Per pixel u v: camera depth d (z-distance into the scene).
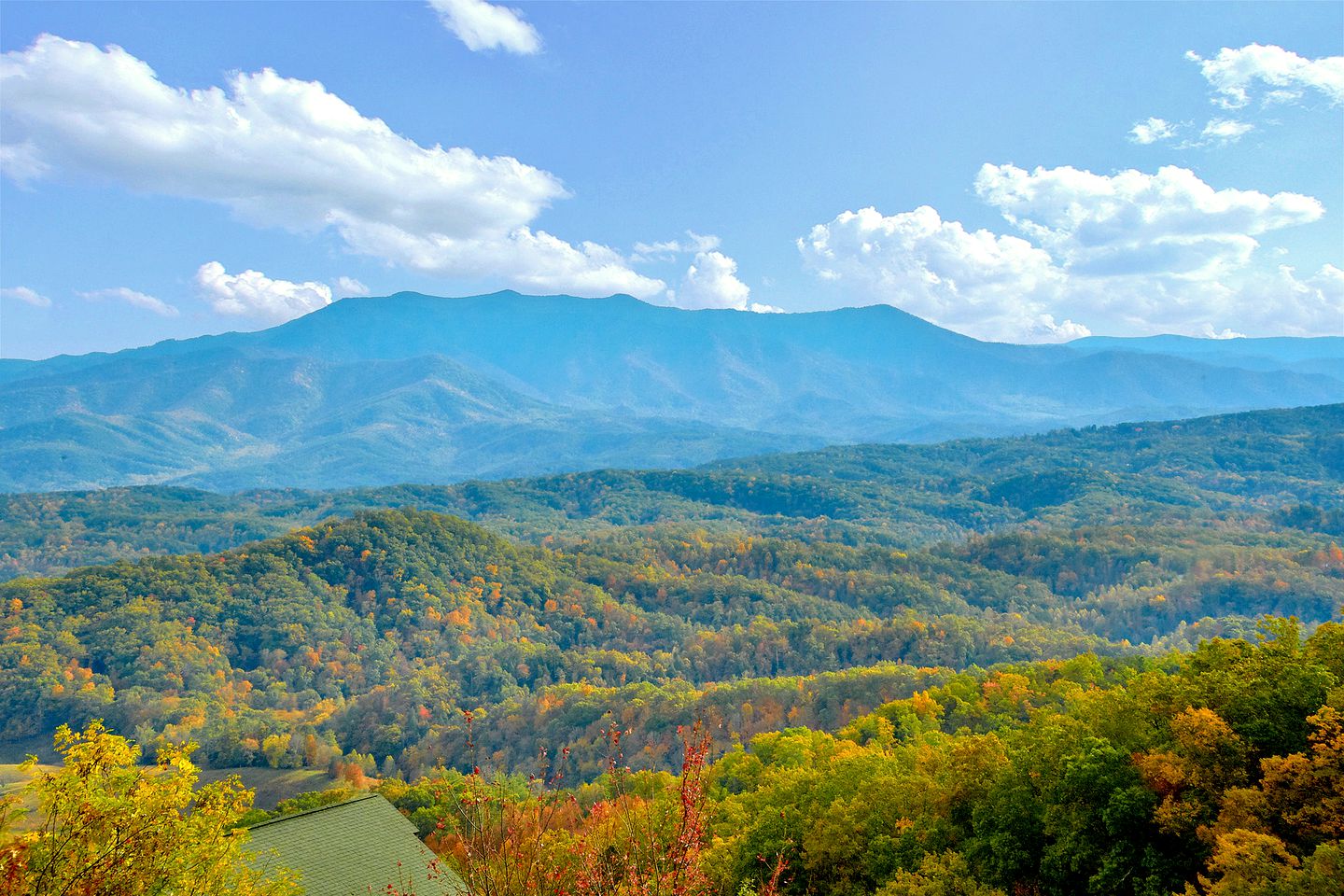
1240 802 27.28
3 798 16.78
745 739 101.69
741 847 41.06
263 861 27.98
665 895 12.07
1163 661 79.75
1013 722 68.00
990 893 30.80
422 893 27.58
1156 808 28.94
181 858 18.22
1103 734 35.06
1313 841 25.58
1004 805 34.75
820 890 39.12
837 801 41.38
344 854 29.61
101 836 16.81
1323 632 34.94
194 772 19.22
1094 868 30.67
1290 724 30.41
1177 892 27.20
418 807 66.50
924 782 41.47
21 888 15.27
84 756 17.55
